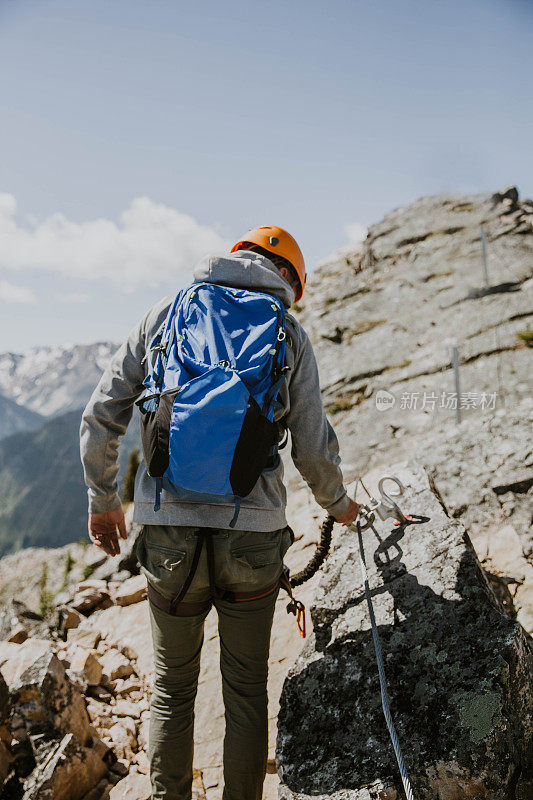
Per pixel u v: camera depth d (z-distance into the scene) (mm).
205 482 1684
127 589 4609
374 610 2428
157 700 2010
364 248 18297
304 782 2033
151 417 1787
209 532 1789
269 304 1919
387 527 2791
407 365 11562
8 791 2484
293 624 3459
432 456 4324
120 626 4164
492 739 1864
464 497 3969
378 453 8906
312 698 2275
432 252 16266
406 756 1935
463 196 18672
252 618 1922
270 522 1859
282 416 1937
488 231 16172
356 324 14062
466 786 1828
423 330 12820
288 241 2281
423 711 2029
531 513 3713
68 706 2768
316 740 2146
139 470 1965
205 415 1652
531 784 1910
